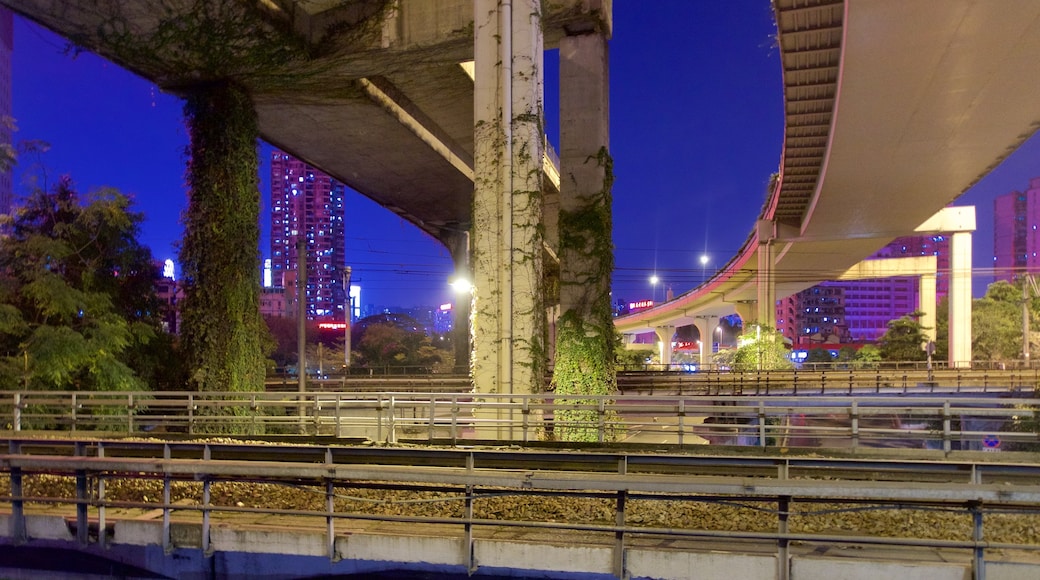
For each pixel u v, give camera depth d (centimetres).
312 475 616
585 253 1841
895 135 3375
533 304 1706
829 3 2364
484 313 1730
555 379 1806
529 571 622
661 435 2052
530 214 1711
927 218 5647
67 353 1748
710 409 1301
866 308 17275
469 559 616
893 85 2717
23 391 1627
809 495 679
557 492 623
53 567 703
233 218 2036
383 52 1988
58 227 1914
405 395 1465
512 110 1723
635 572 598
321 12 2028
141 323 2039
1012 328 6134
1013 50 2361
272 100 2428
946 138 3425
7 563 709
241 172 2077
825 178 4231
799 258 7069
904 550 608
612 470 881
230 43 1895
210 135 2058
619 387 3344
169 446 880
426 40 1945
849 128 3269
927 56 2425
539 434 1694
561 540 641
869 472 852
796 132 3694
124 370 1889
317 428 1553
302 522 732
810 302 16200
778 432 1752
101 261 2047
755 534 558
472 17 1906
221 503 878
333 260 17462
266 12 1852
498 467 873
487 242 1734
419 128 2948
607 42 1941
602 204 1858
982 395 3578
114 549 692
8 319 1745
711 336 11150
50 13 1798
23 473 807
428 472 600
